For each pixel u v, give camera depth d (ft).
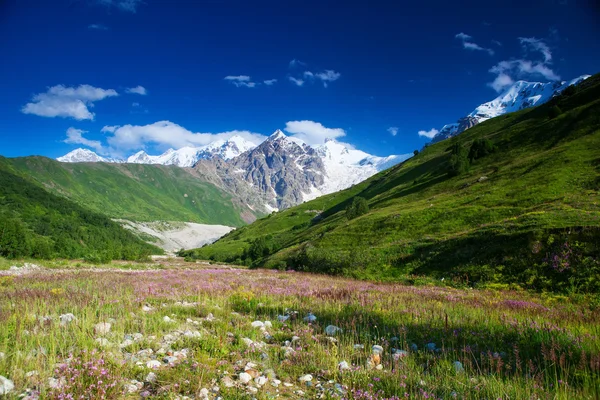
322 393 20.11
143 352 25.05
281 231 575.79
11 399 16.97
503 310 46.93
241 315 41.60
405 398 18.84
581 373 21.22
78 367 20.15
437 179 299.79
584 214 106.11
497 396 18.84
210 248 573.33
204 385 20.27
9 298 43.21
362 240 183.62
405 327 34.73
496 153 286.25
